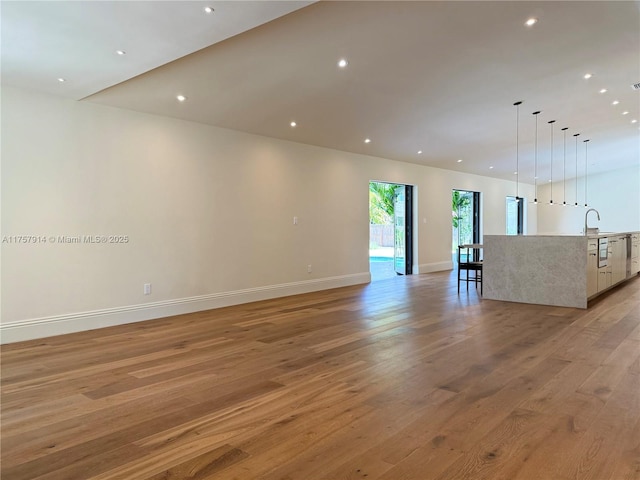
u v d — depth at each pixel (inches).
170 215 198.1
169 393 107.0
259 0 95.0
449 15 133.4
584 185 511.2
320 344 150.0
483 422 89.2
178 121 201.0
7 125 151.4
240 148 228.7
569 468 71.3
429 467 72.4
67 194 165.9
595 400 99.7
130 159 184.1
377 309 212.2
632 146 377.1
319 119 222.2
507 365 125.6
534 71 184.9
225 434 85.4
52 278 162.4
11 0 92.7
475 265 267.3
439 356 134.9
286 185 254.7
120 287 181.5
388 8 126.6
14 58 126.5
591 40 158.7
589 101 234.4
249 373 121.3
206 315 199.6
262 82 170.9
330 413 94.7
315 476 70.3
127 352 141.9
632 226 478.9
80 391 108.5
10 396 105.4
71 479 70.3
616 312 198.5
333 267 286.8
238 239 227.8
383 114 224.4
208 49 142.1
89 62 129.6
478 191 441.4
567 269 212.1
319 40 141.7
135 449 79.8
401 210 365.1
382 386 110.3
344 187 294.8
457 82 189.9
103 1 93.8
